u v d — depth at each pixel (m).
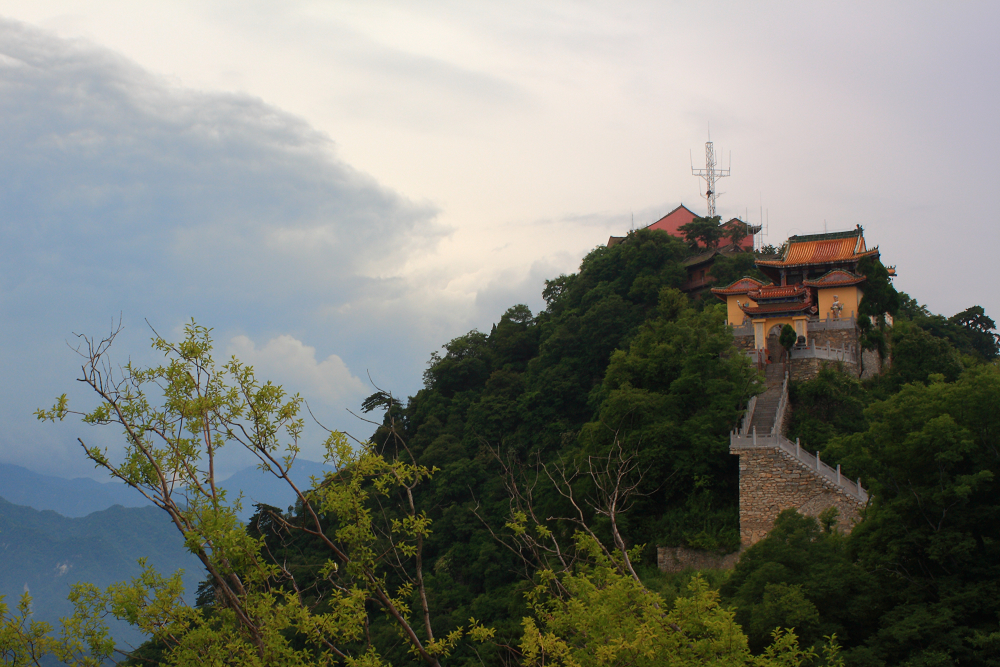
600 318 92.50
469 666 38.78
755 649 30.78
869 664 28.66
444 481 78.94
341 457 18.17
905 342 70.88
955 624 29.39
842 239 79.31
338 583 18.88
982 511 31.36
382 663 18.19
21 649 17.02
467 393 101.12
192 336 19.05
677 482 53.72
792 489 49.12
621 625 18.80
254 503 19.11
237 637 17.53
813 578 32.75
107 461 17.78
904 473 33.66
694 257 107.44
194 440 18.48
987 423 32.72
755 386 59.28
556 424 83.94
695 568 49.59
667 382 60.16
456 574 68.06
